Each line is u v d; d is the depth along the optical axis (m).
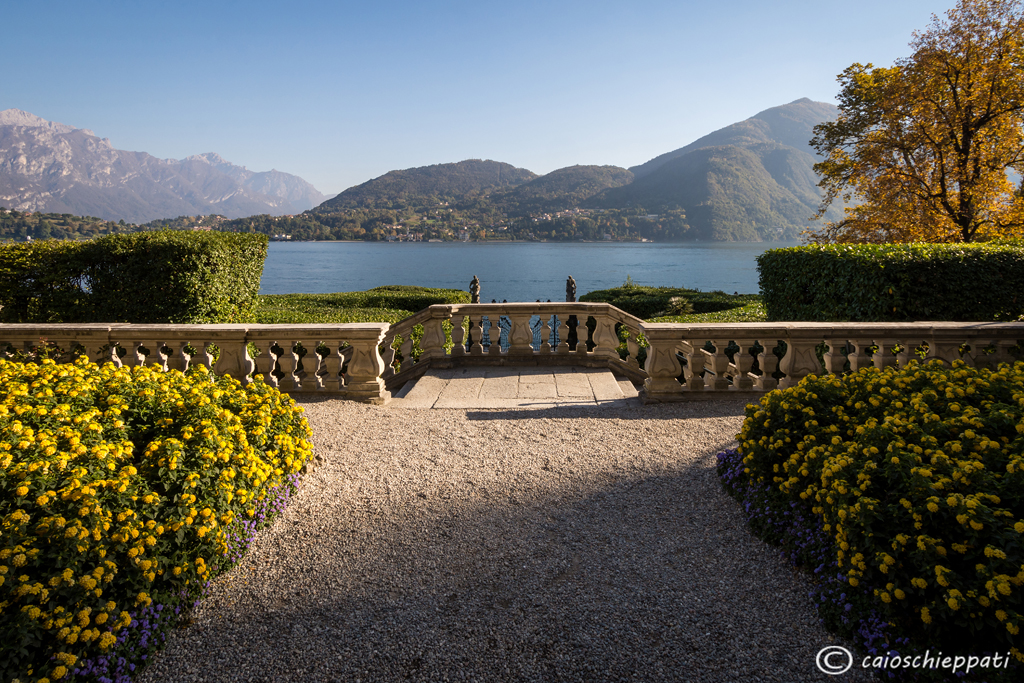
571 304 9.53
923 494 3.03
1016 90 18.61
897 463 3.26
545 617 3.22
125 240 10.42
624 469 5.21
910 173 21.11
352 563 3.77
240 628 3.16
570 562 3.76
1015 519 2.85
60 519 2.84
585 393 7.98
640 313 22.91
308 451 4.96
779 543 3.86
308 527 4.22
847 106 22.91
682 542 3.98
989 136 20.06
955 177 20.19
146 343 7.52
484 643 3.02
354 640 3.05
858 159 22.45
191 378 5.50
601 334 9.54
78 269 10.38
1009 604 2.60
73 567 2.79
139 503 3.33
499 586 3.52
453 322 9.59
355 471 5.20
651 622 3.17
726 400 7.38
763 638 3.03
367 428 6.39
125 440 3.95
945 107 20.25
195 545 3.37
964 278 8.85
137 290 10.37
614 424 6.46
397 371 9.67
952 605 2.56
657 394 7.36
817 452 3.81
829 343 7.29
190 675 2.82
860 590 3.10
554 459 5.46
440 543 4.00
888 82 20.83
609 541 4.00
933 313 8.86
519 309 9.55
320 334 7.42
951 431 3.71
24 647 2.57
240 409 5.00
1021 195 20.69
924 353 7.72
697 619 3.19
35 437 3.48
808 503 3.88
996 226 19.34
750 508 4.20
